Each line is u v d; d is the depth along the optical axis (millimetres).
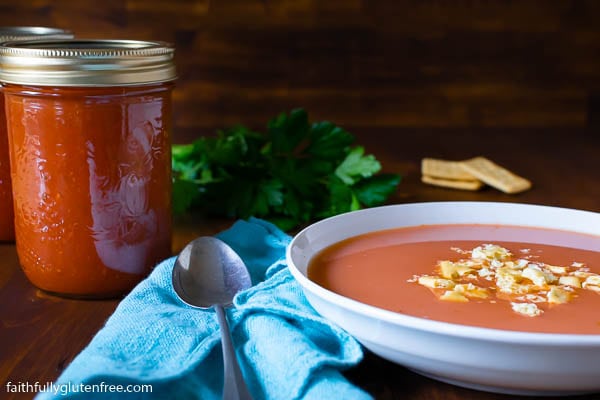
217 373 561
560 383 507
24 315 632
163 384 540
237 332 585
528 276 590
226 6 1191
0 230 745
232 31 1199
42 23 1183
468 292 568
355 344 552
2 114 719
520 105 1255
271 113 1229
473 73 1238
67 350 592
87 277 642
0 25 1178
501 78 1243
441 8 1212
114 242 639
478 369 506
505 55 1236
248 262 675
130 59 618
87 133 622
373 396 543
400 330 507
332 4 1199
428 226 689
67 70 608
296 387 526
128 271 649
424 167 921
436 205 695
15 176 648
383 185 813
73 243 636
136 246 648
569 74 1248
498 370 503
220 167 837
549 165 987
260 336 565
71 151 624
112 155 628
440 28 1220
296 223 792
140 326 571
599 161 1008
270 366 545
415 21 1214
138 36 1194
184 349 560
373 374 563
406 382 557
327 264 615
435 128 1220
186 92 1216
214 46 1202
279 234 716
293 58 1215
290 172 808
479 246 646
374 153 1029
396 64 1227
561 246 652
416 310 549
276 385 538
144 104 636
